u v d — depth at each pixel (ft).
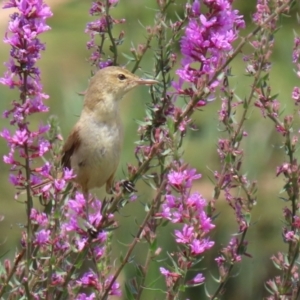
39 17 24.79
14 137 24.76
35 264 26.22
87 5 92.43
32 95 25.04
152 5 42.60
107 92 34.78
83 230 25.58
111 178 35.88
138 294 25.22
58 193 25.16
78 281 25.81
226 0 25.44
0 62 72.69
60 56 77.97
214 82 24.86
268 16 26.66
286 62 64.08
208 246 24.00
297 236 27.07
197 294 44.83
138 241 24.86
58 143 26.35
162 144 25.62
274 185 52.47
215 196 26.61
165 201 26.23
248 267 46.75
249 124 50.98
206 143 59.82
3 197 57.82
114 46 33.32
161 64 29.35
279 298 27.32
